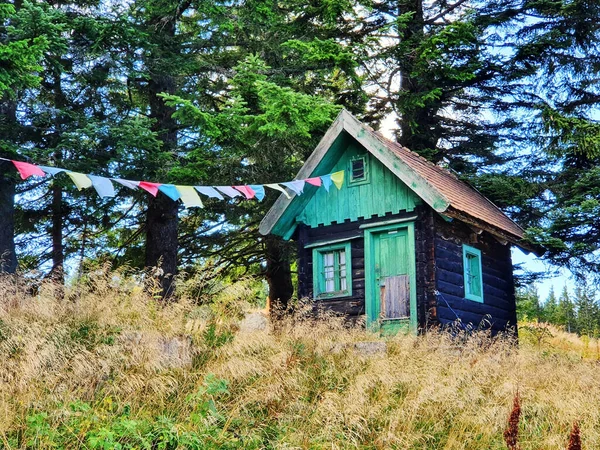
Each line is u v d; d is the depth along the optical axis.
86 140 15.14
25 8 13.62
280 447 8.16
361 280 14.21
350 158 14.80
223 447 8.00
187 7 17.69
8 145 14.34
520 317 30.75
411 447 8.76
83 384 8.44
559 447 8.91
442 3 21.53
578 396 10.21
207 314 10.66
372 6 19.86
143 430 7.85
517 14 20.69
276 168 18.39
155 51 17.14
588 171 17.38
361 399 8.87
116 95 19.19
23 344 8.59
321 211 15.01
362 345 11.05
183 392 9.02
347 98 20.66
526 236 16.08
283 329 11.09
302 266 14.98
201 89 19.05
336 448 8.25
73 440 7.52
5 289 9.97
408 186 13.40
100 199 17.97
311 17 19.89
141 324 9.81
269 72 18.58
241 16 17.61
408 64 19.92
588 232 16.73
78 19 15.61
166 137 18.28
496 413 9.34
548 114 18.66
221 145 16.36
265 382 9.25
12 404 7.79
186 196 9.69
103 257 19.11
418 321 13.23
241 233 20.97
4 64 12.23
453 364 10.59
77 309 9.72
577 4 19.44
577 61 19.95
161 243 17.70
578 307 39.62
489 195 18.86
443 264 13.65
